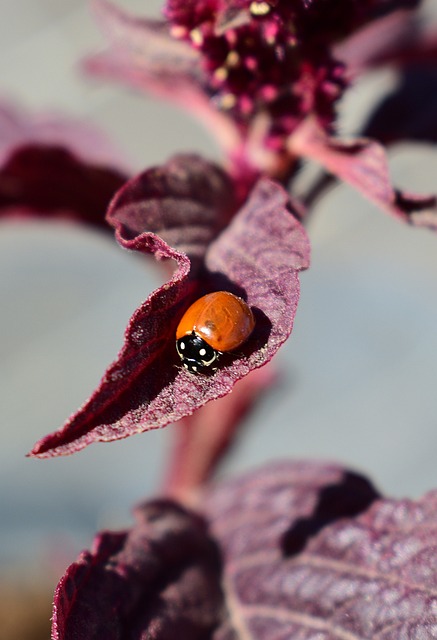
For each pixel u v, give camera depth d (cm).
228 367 11
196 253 12
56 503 40
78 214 16
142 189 12
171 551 14
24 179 15
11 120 16
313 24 13
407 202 13
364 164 13
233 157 14
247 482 14
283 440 43
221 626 13
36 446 11
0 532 37
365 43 16
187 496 15
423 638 12
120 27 14
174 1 13
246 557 14
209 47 13
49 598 26
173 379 11
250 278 12
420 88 15
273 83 13
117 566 13
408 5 14
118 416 11
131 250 11
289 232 12
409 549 13
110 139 16
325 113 14
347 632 13
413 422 43
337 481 14
